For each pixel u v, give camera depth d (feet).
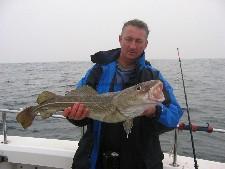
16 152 5.49
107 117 3.74
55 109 3.91
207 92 25.16
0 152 5.56
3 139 5.89
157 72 4.15
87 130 4.26
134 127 4.00
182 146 9.77
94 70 4.27
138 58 4.16
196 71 52.90
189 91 25.94
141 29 4.06
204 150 9.51
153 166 4.02
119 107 3.63
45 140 5.98
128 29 4.06
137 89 3.52
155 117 3.79
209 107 17.74
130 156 4.05
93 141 4.16
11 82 40.11
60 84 32.55
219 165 5.14
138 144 4.02
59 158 5.31
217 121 14.19
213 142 10.30
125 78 4.18
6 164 5.68
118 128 4.06
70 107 3.74
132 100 3.53
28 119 4.00
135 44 4.04
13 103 21.13
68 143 5.82
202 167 5.05
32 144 5.75
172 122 3.89
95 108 3.75
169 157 5.34
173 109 3.96
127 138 4.03
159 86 3.48
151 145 4.06
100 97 3.76
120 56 4.23
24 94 25.80
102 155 4.15
